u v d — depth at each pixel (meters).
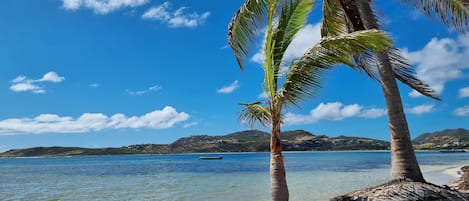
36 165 80.69
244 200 17.30
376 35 6.77
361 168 42.28
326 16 10.42
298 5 8.00
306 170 38.81
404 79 10.20
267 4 7.72
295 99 7.26
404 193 7.87
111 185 27.62
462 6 9.49
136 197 19.80
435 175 27.84
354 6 9.49
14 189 26.58
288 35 7.94
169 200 18.20
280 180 7.20
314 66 7.10
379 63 9.52
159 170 47.50
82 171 49.78
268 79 7.45
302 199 16.56
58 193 23.19
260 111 7.62
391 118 9.29
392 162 9.27
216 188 23.14
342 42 6.88
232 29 8.15
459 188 15.09
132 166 62.56
